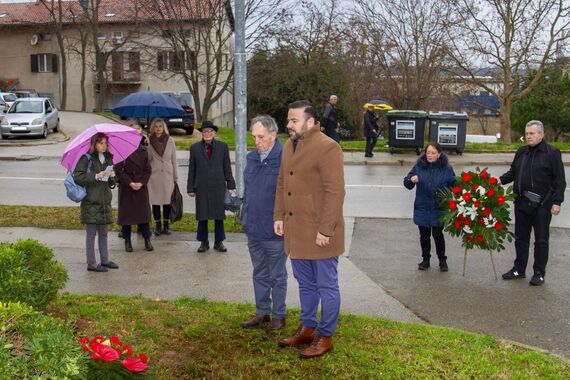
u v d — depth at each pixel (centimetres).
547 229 745
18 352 333
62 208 1152
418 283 751
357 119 4006
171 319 564
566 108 3753
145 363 363
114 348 363
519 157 760
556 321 626
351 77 3656
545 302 684
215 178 855
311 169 482
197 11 3222
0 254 478
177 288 707
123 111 1121
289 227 494
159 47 3553
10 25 5072
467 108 3619
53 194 1361
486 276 784
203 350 501
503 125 3041
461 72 3056
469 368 470
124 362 348
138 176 851
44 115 2494
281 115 4503
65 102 4806
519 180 752
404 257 875
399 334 542
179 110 1140
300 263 507
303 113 481
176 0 3228
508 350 516
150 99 1113
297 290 700
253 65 4234
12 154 2031
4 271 472
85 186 749
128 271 774
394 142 2041
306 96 4175
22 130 2406
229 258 838
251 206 542
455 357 491
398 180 1605
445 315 641
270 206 536
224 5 3228
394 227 1067
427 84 3077
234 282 732
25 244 515
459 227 766
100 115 3581
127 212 853
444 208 781
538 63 2938
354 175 1689
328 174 474
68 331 374
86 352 346
